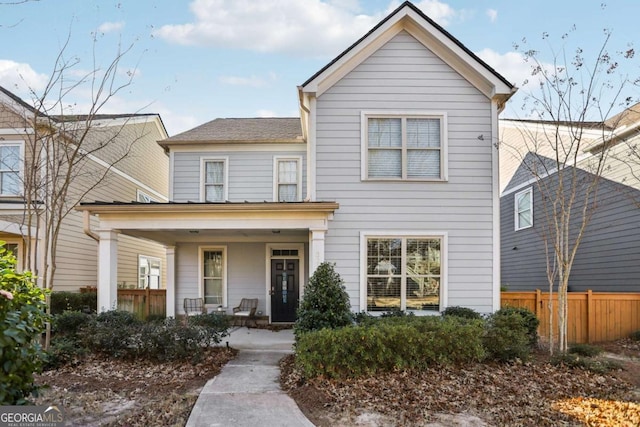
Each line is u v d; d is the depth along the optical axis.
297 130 14.17
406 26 9.84
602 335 10.11
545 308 10.12
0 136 11.31
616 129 10.61
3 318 3.01
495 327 7.34
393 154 9.72
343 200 9.57
